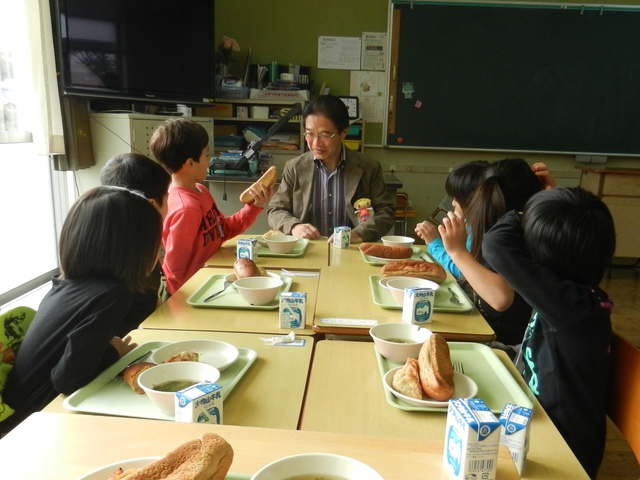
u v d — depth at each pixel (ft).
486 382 3.57
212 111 14.94
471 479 2.18
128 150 11.25
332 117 8.30
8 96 9.95
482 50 15.12
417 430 2.95
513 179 5.87
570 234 3.76
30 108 9.89
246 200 7.82
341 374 3.63
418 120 15.64
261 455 2.31
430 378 3.20
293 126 15.25
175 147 6.73
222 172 11.79
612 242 3.84
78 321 3.67
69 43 10.20
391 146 15.80
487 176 5.91
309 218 9.21
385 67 15.48
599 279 3.97
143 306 5.62
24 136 10.38
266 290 4.89
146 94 11.88
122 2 11.10
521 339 5.63
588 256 3.78
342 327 4.46
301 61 15.60
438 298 5.33
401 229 15.99
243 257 6.41
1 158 10.77
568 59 15.10
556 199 3.94
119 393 3.29
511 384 3.49
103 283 3.82
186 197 6.73
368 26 15.37
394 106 15.58
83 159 11.05
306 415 3.08
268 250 7.13
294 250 7.20
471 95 15.42
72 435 2.47
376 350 3.93
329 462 2.12
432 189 16.21
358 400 3.28
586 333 3.66
